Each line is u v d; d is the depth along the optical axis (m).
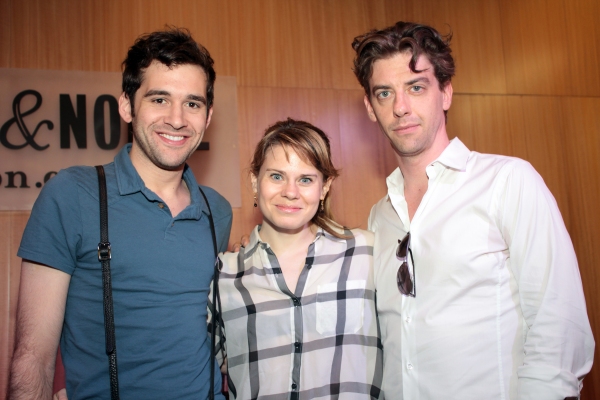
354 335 1.53
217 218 1.72
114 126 2.78
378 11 3.30
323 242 1.64
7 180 2.63
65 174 1.40
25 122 2.68
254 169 1.67
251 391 1.47
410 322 1.49
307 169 1.56
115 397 1.29
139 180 1.44
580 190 3.49
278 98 3.07
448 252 1.45
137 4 2.90
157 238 1.42
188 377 1.38
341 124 3.16
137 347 1.34
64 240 1.32
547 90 3.54
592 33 3.62
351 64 3.22
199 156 2.90
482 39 3.46
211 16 3.02
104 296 1.32
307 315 1.51
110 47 2.83
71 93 2.75
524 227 1.35
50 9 2.78
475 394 1.37
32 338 1.25
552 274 1.29
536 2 3.59
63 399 1.36
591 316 3.38
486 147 3.37
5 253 2.61
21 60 2.71
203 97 1.53
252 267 1.59
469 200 1.47
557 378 1.23
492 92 3.44
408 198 1.68
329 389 1.46
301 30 3.16
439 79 1.57
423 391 1.45
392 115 1.56
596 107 3.61
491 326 1.39
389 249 1.64
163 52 1.47
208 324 1.58
